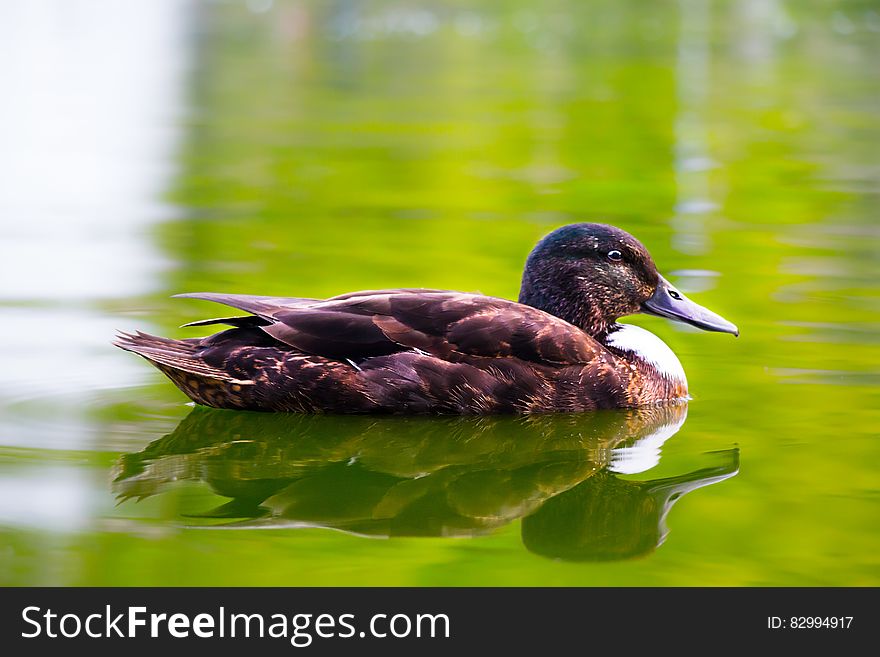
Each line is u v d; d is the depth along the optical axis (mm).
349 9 46000
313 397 10844
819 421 10859
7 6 43594
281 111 27703
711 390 11797
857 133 25719
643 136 25312
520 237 17234
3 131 24406
